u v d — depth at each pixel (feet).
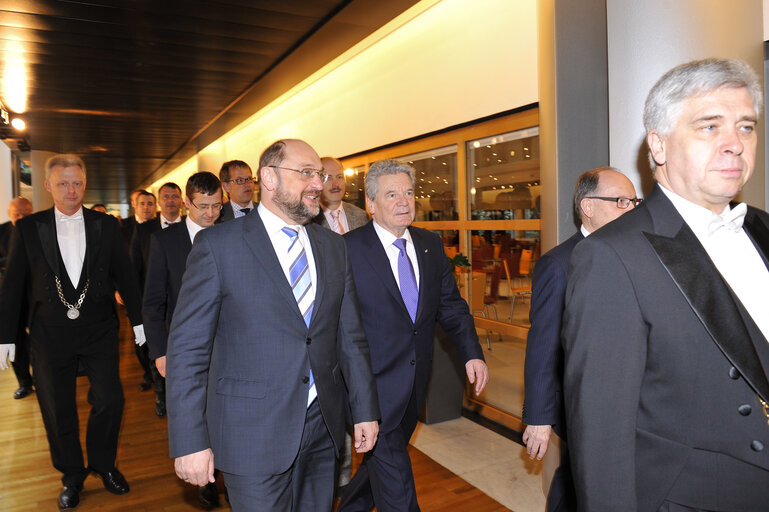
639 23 8.17
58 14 13.14
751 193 8.36
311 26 14.19
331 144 23.20
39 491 10.44
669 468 3.49
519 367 13.34
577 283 3.71
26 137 31.01
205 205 9.70
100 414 10.06
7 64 16.97
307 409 6.01
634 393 3.50
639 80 8.20
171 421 5.41
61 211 9.87
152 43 15.30
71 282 9.82
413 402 7.72
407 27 17.11
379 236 7.98
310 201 6.04
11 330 9.52
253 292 5.72
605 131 10.20
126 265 10.42
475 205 15.40
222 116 25.08
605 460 3.49
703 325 3.42
